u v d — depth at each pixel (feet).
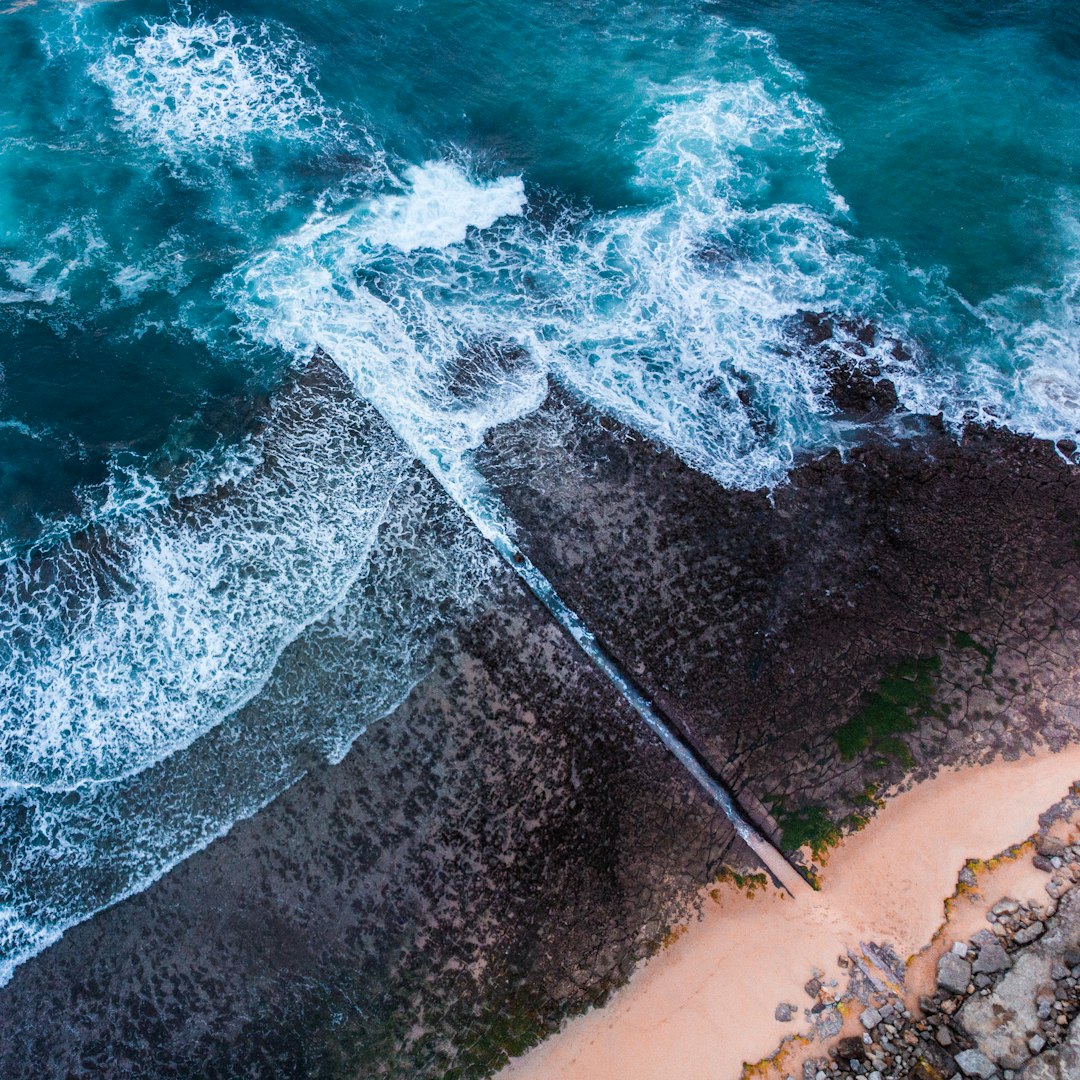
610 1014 50.26
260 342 66.90
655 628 58.54
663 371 67.21
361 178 74.02
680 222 73.15
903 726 55.88
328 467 62.69
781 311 69.72
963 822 53.16
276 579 59.36
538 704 56.44
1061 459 64.28
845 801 54.29
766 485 62.80
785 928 51.44
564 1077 49.16
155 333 66.80
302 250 70.69
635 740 55.83
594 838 53.83
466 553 60.23
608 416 65.10
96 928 52.11
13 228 70.08
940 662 57.57
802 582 59.88
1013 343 68.54
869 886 52.06
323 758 55.11
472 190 74.28
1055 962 48.24
